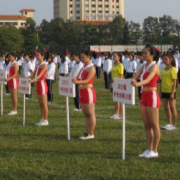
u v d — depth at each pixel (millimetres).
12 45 71812
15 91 13250
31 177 6797
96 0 150000
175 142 9258
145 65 7891
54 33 88375
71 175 6848
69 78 9227
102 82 27125
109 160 7723
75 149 8664
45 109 11422
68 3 148375
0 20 129625
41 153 8305
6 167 7332
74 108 14688
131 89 7258
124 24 91500
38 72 11203
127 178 6703
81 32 89062
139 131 10477
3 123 11750
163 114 13367
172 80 10539
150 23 94312
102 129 10781
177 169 7180
